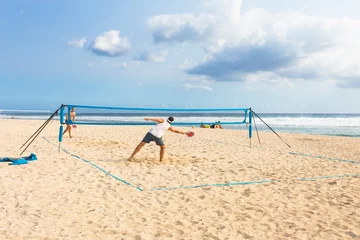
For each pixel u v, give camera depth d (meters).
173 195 5.29
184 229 3.88
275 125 39.12
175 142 13.20
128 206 4.67
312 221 4.25
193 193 5.44
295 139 16.75
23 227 3.75
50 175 6.33
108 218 4.15
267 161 8.84
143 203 4.82
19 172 6.50
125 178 6.38
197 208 4.68
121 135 15.93
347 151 11.84
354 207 4.84
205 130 22.98
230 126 36.50
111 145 11.58
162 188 5.70
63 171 6.73
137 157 8.99
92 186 5.66
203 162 8.45
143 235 3.61
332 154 10.85
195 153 10.06
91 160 8.23
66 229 3.75
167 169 7.40
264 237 3.71
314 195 5.45
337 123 45.59
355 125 39.16
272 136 18.42
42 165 7.27
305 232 3.87
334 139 17.20
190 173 7.01
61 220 4.04
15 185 5.52
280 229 3.94
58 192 5.21
